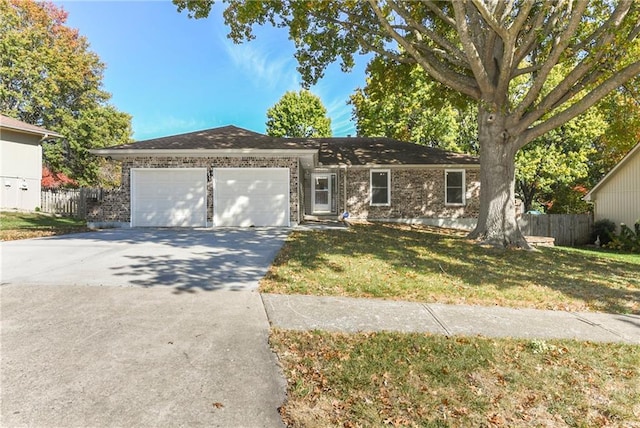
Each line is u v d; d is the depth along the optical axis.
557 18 10.14
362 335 4.12
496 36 11.34
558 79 21.95
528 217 19.69
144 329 4.06
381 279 6.53
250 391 2.95
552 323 4.80
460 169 18.27
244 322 4.37
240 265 7.24
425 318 4.78
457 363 3.52
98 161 31.89
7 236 10.55
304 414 2.69
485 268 7.87
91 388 2.88
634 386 3.25
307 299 5.35
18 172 20.81
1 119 20.22
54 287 5.52
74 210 21.16
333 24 13.60
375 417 2.69
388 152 19.64
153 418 2.56
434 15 13.18
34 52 27.67
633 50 9.95
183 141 15.16
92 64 31.52
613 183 19.06
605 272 8.44
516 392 3.10
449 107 24.41
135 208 14.34
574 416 2.81
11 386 2.87
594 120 23.56
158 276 6.28
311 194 20.61
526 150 25.72
